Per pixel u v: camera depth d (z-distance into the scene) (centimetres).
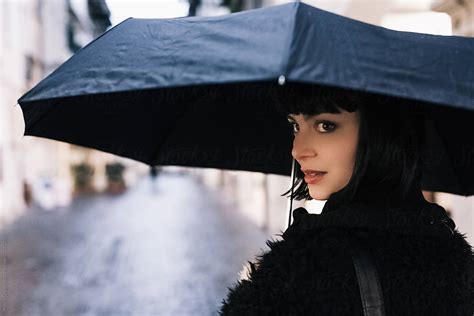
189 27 115
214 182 3584
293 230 106
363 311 95
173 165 196
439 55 107
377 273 98
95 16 3191
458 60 108
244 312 99
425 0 505
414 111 117
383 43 104
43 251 951
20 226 1305
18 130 1847
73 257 896
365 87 92
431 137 165
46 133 159
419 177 117
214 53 100
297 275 97
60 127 160
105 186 2939
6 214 1562
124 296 635
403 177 110
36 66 2230
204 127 183
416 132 115
